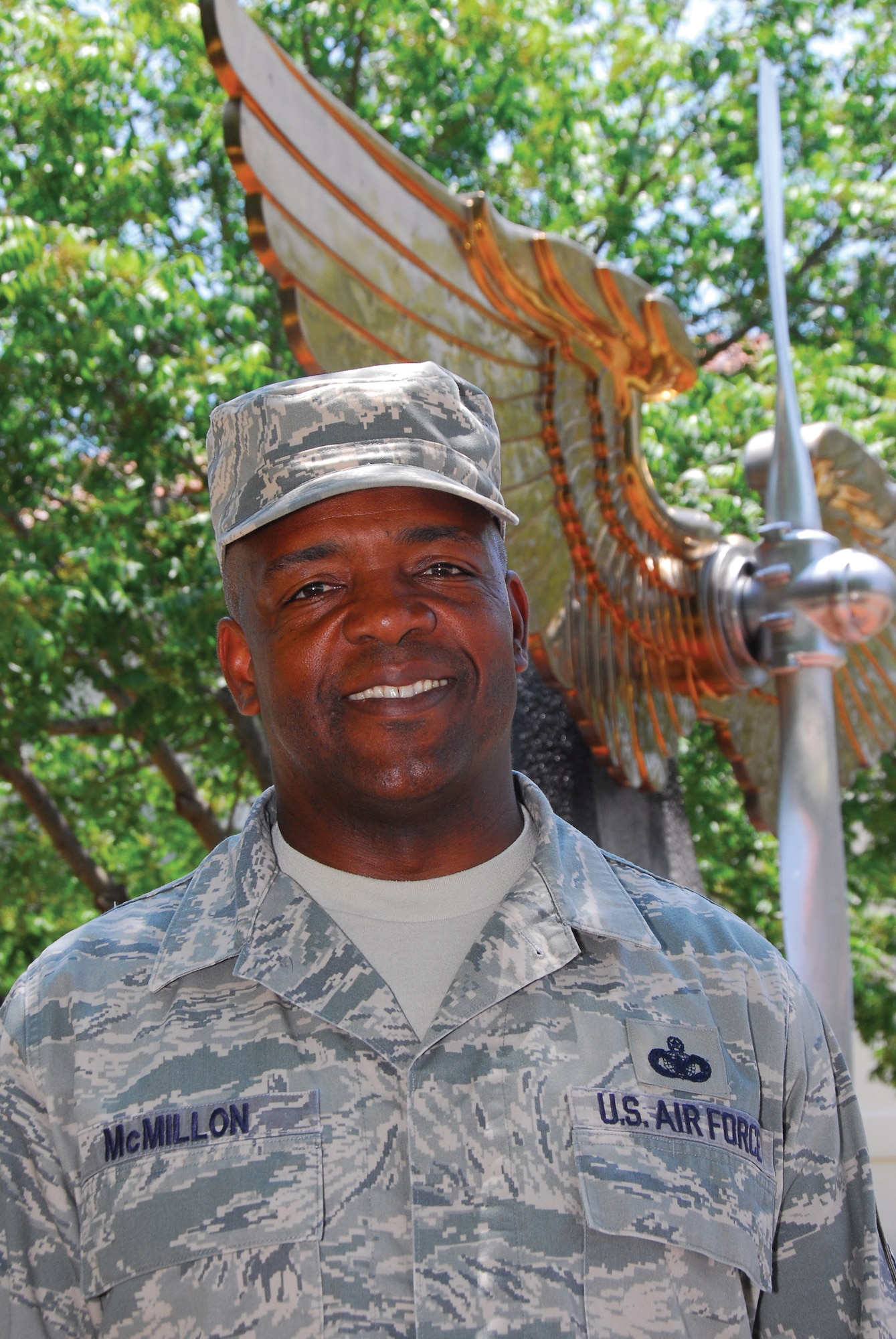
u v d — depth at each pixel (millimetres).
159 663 7242
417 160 8773
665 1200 1382
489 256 3072
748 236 9867
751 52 10398
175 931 1538
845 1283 1485
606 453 3486
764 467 3801
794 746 3549
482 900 1586
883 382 8484
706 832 8180
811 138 10250
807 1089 1545
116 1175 1366
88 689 9984
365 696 1507
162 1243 1329
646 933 1562
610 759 3604
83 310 6695
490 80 8852
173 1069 1423
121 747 9609
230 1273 1316
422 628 1497
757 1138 1472
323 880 1591
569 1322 1316
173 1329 1310
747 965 1580
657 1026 1493
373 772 1499
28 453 7484
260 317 8141
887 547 4742
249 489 1563
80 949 1537
